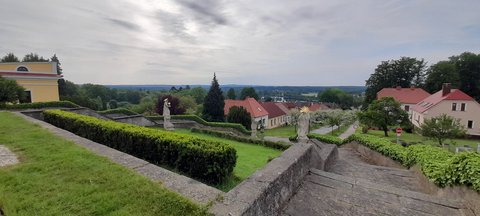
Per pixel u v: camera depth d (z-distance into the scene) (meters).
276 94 128.75
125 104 64.31
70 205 2.80
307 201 4.16
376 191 4.53
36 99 22.78
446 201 4.12
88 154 4.57
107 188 3.19
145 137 5.76
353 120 41.53
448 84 30.52
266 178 3.68
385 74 47.78
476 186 3.78
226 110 42.50
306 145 6.08
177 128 19.61
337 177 5.26
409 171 7.05
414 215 3.73
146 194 3.02
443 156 6.06
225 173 4.85
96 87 67.06
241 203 2.81
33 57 43.31
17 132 6.49
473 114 28.30
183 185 3.27
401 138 25.28
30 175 3.57
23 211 2.64
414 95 40.66
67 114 9.84
